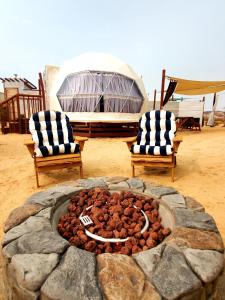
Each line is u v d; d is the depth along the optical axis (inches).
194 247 51.4
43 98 428.1
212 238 54.9
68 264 46.3
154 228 65.5
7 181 149.7
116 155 224.8
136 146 151.8
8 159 209.9
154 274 43.6
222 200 118.9
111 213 73.4
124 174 163.9
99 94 360.2
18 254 49.3
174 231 57.9
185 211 68.3
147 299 38.5
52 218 68.2
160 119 166.6
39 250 50.4
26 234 56.7
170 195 81.0
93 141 321.7
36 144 151.0
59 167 144.4
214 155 218.2
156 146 149.6
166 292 39.6
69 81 378.0
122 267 45.4
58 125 162.4
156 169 175.5
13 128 429.4
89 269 44.8
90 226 67.4
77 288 40.6
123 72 385.4
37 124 156.9
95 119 352.8
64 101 376.8
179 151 242.4
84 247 58.6
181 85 430.9
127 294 39.3
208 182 145.9
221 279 63.6
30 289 42.6
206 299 45.7
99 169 176.1
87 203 80.2
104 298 39.1
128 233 63.5
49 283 41.9
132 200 79.6
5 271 52.9
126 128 381.4
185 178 154.3
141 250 55.9
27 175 161.9
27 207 70.8
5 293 56.9
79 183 93.4
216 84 433.4
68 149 147.3
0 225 95.1
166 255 48.8
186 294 40.3
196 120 496.7
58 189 86.1
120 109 377.4
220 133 419.8
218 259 47.8
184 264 46.1
